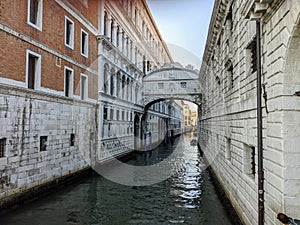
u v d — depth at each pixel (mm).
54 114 12203
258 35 6098
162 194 11547
